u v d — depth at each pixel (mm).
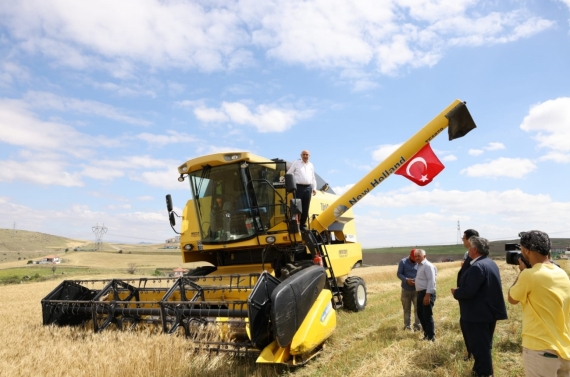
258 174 8445
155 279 7570
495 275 5074
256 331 5551
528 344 3721
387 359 6059
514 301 3920
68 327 6879
